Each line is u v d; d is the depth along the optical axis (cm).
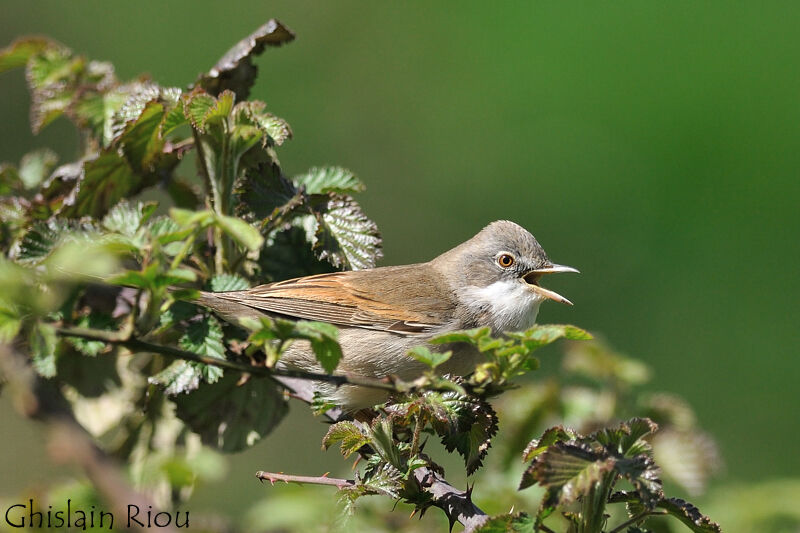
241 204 843
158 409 892
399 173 2130
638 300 1969
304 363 899
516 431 994
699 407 1870
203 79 895
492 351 659
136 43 2142
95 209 918
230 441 858
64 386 876
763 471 1812
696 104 1964
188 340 750
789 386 1866
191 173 1795
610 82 2027
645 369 1010
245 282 840
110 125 929
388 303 1020
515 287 1093
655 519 868
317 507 734
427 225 2086
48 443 501
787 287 1884
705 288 1938
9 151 1878
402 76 2184
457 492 699
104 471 488
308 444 1684
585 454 584
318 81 2188
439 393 682
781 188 1912
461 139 2123
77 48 2116
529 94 2100
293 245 963
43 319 658
